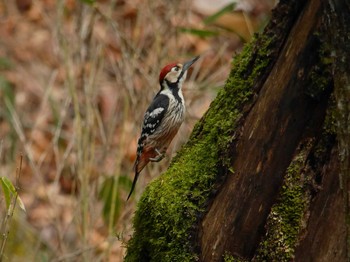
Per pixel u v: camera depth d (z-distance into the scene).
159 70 12.09
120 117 13.76
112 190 11.71
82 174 11.53
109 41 14.48
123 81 11.93
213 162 7.25
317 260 6.57
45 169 14.84
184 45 13.27
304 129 6.73
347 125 6.24
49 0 18.52
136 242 7.80
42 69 16.98
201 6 16.22
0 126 15.07
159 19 13.37
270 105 6.88
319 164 6.63
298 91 6.73
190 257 7.24
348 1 6.14
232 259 7.04
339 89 6.27
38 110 16.00
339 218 6.45
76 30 12.55
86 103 11.89
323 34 6.56
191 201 7.29
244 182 7.00
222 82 13.49
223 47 13.45
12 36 17.80
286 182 6.74
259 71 7.14
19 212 13.95
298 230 6.64
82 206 11.58
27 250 13.16
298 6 6.89
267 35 7.14
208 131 7.52
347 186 6.25
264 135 6.90
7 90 15.01
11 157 14.50
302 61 6.70
